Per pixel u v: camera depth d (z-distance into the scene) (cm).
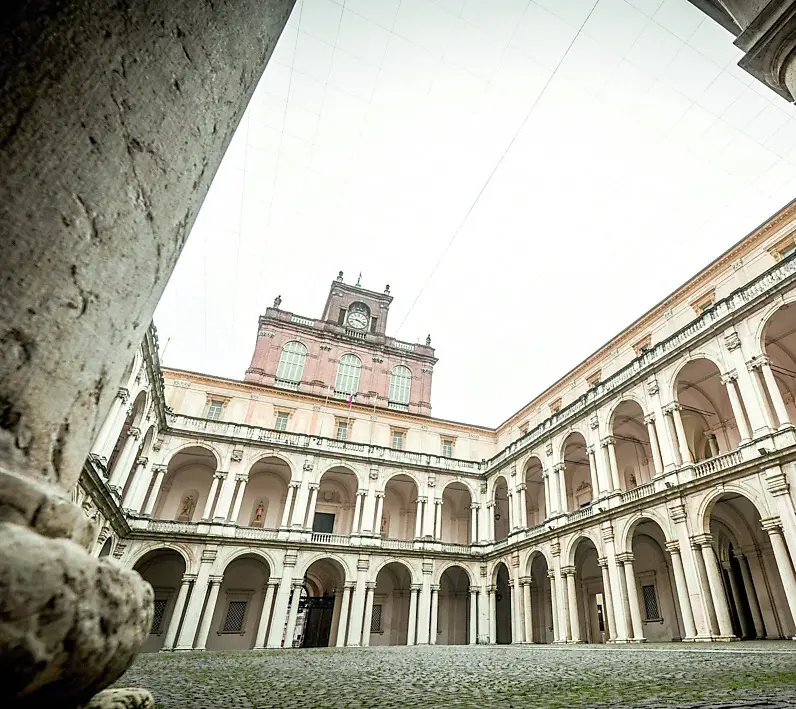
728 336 2189
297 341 4447
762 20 516
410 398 4625
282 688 516
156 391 2681
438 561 3559
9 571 95
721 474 2033
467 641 3769
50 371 133
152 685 550
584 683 506
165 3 181
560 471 3108
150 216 174
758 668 605
